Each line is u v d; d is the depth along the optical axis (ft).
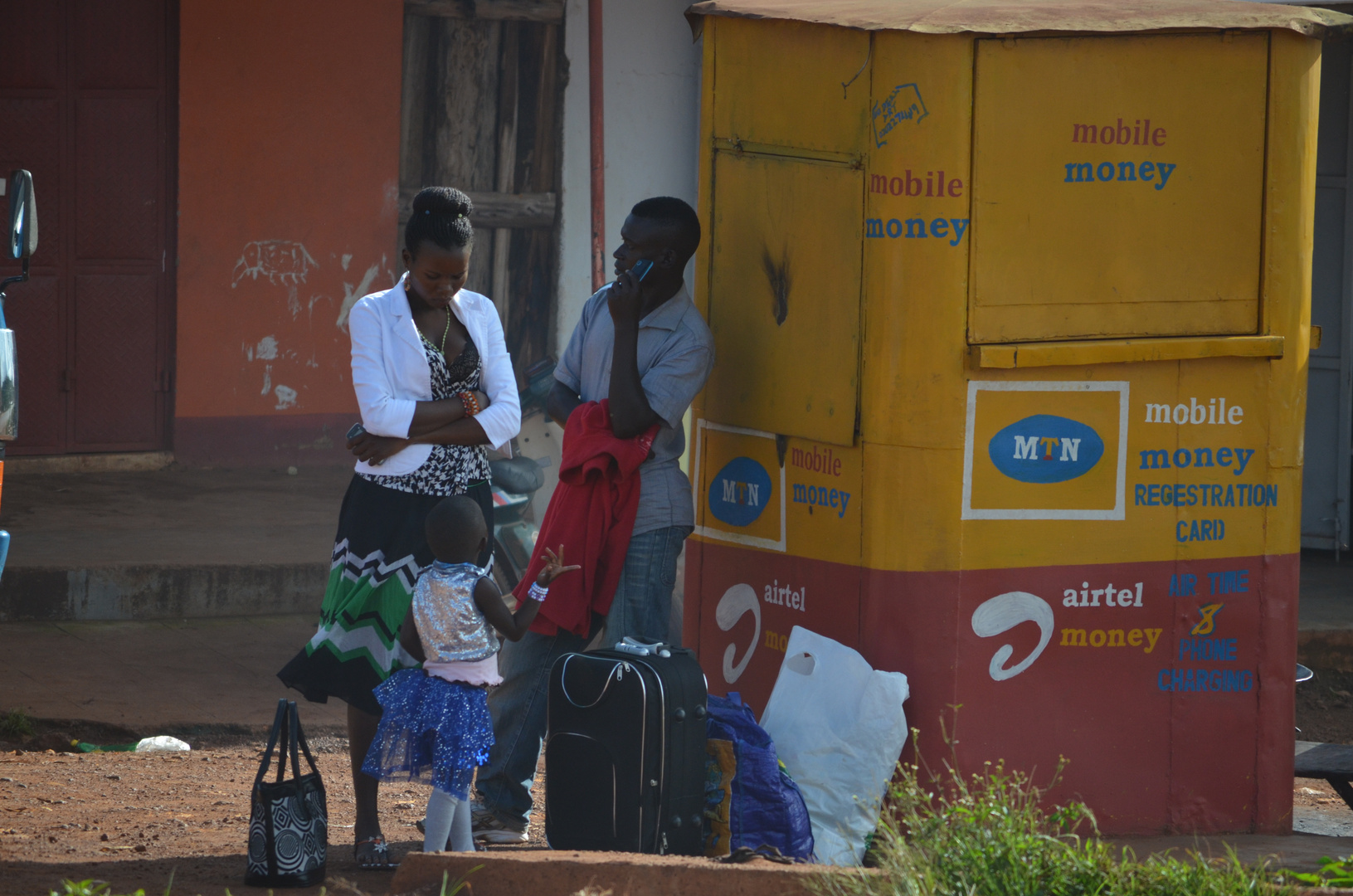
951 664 64.75
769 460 71.00
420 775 58.70
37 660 102.12
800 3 70.03
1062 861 51.88
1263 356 67.36
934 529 64.44
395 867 61.11
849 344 65.77
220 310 148.46
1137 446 66.64
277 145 148.05
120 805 73.87
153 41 144.87
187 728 91.86
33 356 143.02
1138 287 65.98
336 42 148.56
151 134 145.69
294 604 116.88
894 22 63.10
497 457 114.73
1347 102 139.95
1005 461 65.05
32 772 80.18
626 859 53.26
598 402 67.46
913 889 48.67
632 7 157.79
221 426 150.00
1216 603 68.23
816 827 63.26
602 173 155.74
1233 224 66.80
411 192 153.28
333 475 151.23
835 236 66.18
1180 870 52.37
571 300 157.99
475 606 57.21
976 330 64.03
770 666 71.15
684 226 66.69
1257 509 68.39
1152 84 65.16
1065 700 66.69
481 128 153.89
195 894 55.88
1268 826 69.62
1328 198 141.69
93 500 134.51
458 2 151.12
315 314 151.84
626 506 66.39
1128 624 67.21
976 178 63.41
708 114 73.61
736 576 73.26
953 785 64.59
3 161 140.36
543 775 82.74
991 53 63.10
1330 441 143.74
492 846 66.08
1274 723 69.36
